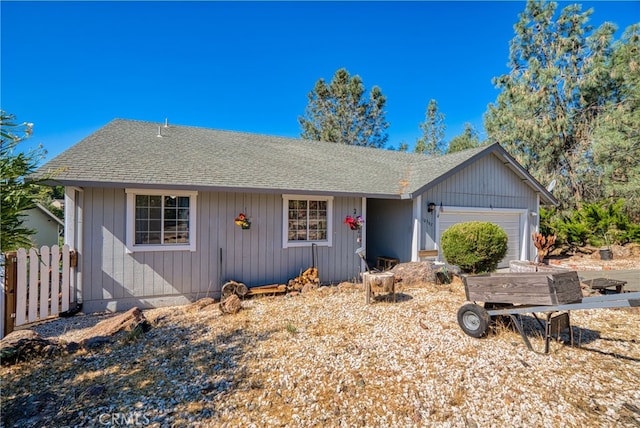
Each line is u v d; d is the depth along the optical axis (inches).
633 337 182.1
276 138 486.6
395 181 388.2
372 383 135.9
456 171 375.2
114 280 261.0
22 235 130.8
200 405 121.5
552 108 732.7
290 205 323.6
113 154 289.0
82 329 214.4
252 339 183.3
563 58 733.3
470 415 115.3
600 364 150.9
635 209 586.6
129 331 191.0
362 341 178.1
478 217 412.8
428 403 122.4
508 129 768.9
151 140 352.5
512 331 186.7
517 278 163.6
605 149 602.9
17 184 123.6
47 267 229.8
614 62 669.9
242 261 302.8
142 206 270.4
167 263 276.8
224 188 271.1
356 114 1167.6
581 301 156.6
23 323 211.5
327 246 339.6
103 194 257.8
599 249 506.0
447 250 332.2
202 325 208.7
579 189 679.7
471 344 171.6
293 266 324.2
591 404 120.8
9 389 132.3
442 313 222.7
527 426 109.6
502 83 812.6
